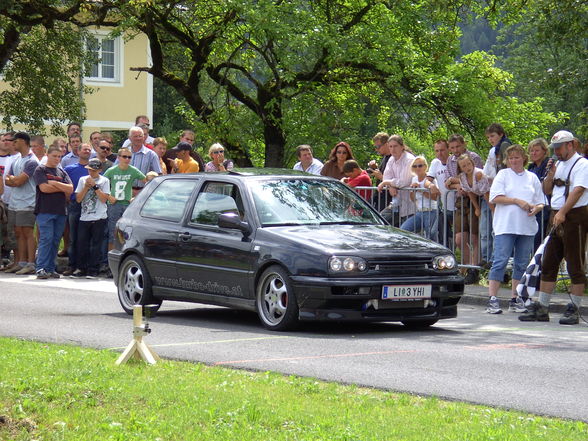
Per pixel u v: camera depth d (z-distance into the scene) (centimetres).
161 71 6788
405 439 1248
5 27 6162
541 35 5109
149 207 2927
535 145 3188
